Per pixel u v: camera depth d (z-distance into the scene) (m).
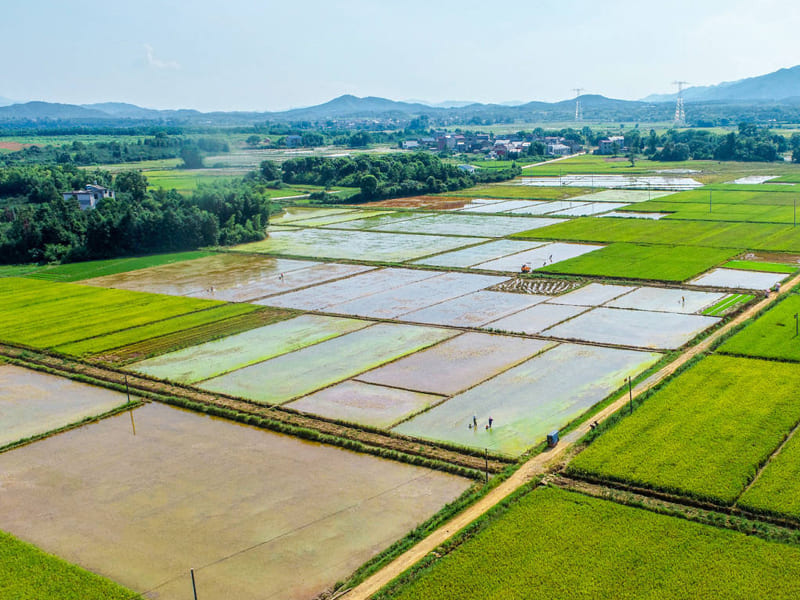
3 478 58.97
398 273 126.06
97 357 87.00
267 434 64.88
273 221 195.88
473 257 136.25
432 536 47.69
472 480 55.06
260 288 119.00
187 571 45.72
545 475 54.50
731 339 80.75
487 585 41.78
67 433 67.00
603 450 56.34
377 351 84.94
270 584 44.09
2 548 48.53
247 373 79.44
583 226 164.12
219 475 57.62
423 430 63.50
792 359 73.75
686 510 48.69
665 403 64.38
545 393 70.31
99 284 126.94
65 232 153.12
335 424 65.56
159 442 64.19
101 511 53.22
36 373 83.38
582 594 40.56
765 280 109.56
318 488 54.97
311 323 97.44
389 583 42.88
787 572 41.44
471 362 79.81
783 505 47.62
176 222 157.62
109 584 44.28
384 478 56.06
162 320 101.50
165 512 52.59
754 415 61.03
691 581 41.12
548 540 45.69
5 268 145.62
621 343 83.75
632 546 44.62
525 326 92.06
